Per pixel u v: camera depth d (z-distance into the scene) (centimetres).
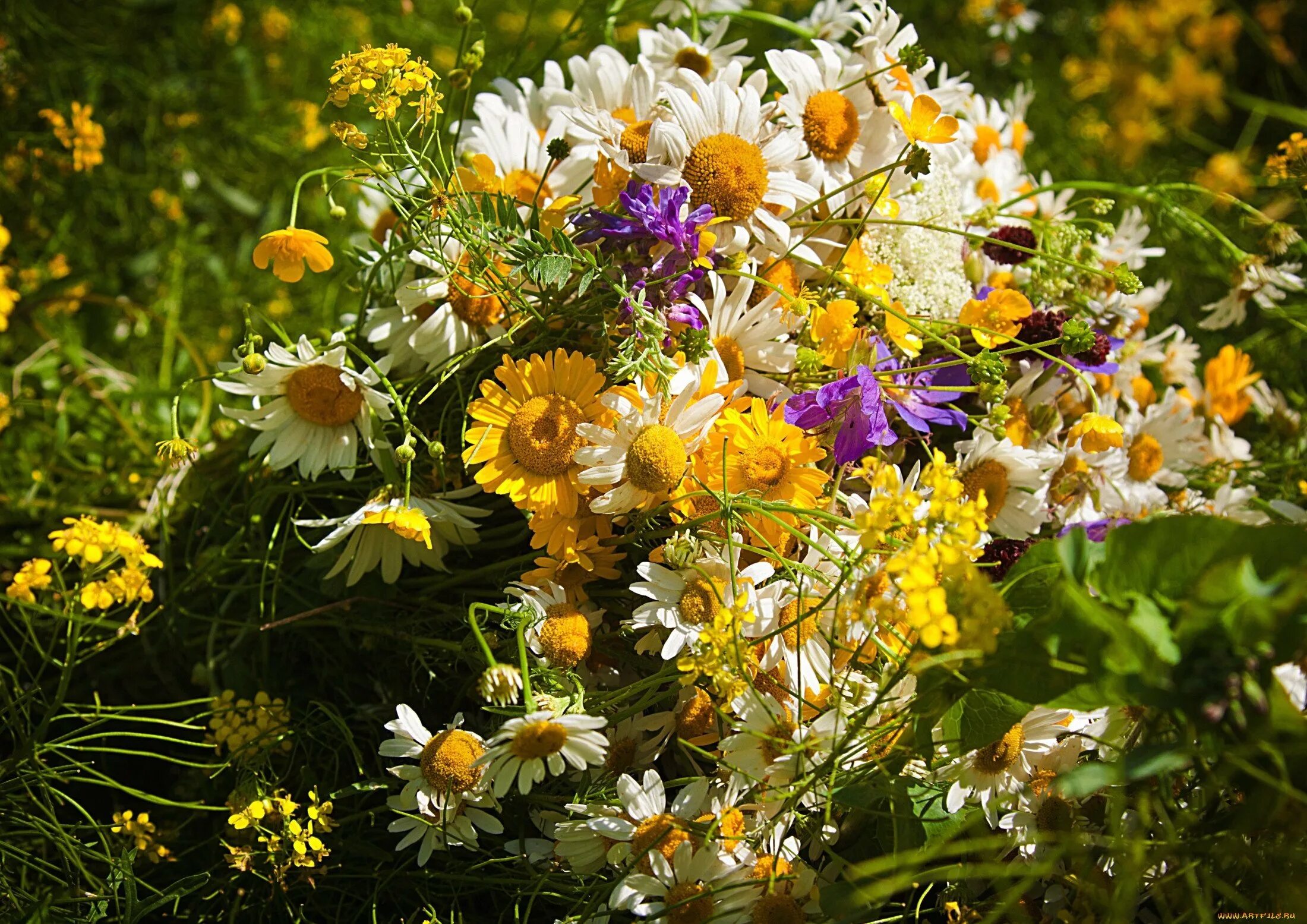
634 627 61
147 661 68
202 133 83
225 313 80
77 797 66
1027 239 67
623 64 66
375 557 64
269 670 66
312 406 63
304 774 63
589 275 61
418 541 62
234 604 68
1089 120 86
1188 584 55
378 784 61
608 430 60
